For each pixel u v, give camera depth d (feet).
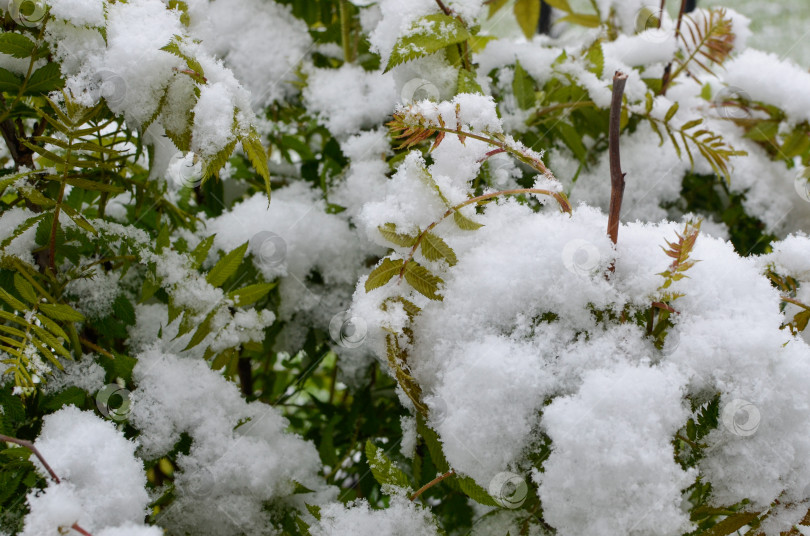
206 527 5.28
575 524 4.95
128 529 4.94
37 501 4.92
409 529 5.13
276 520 5.37
